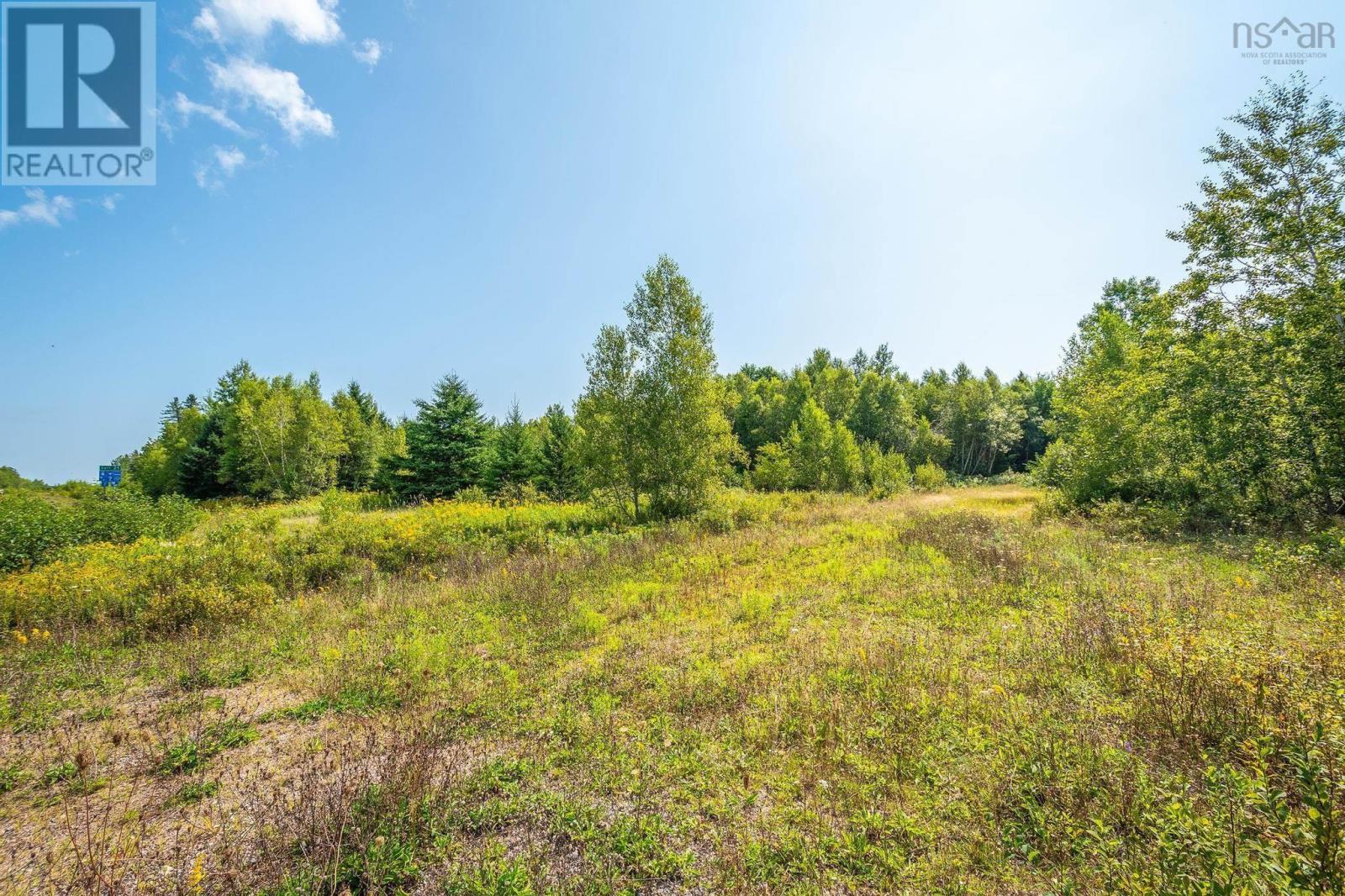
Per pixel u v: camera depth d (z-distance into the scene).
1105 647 5.49
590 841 3.39
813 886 2.96
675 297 18.44
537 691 5.68
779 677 5.62
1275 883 2.19
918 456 50.59
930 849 3.21
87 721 5.29
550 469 26.56
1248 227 12.95
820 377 57.81
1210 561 9.87
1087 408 19.62
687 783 3.96
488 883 3.02
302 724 5.18
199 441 36.59
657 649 6.66
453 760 4.30
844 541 13.34
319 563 11.03
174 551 11.41
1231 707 3.97
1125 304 31.25
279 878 3.11
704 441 18.31
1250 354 13.29
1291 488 12.99
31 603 8.59
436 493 26.33
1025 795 3.55
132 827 3.71
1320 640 4.79
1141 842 2.97
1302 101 12.19
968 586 8.63
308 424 34.72
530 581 9.92
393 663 6.43
